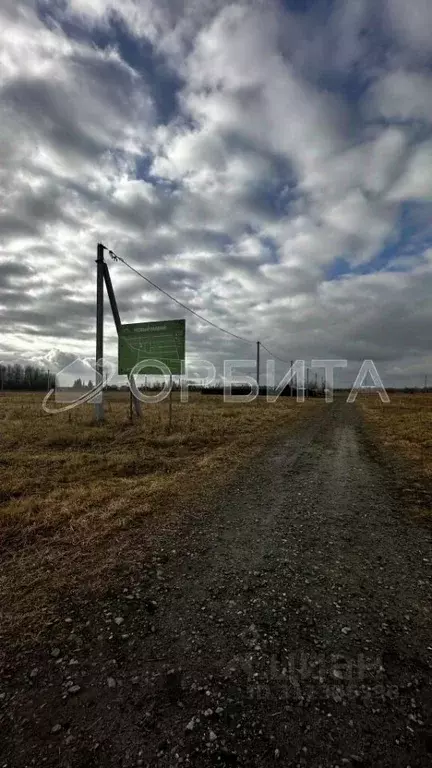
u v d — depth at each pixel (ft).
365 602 10.44
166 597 10.67
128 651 8.46
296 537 14.92
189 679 7.61
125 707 6.94
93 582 11.48
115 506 17.85
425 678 7.61
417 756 5.93
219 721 6.59
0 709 6.93
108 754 6.04
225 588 11.16
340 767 5.74
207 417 57.77
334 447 36.22
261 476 24.50
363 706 6.89
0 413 59.11
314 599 10.57
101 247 49.14
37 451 31.91
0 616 9.75
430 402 119.55
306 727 6.45
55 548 13.78
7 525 15.66
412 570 12.32
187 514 17.37
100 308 48.98
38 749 6.15
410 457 30.91
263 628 9.25
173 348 49.62
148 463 27.32
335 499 19.84
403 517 17.24
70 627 9.32
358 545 14.23
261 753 5.99
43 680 7.61
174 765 5.83
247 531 15.49
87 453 30.86
